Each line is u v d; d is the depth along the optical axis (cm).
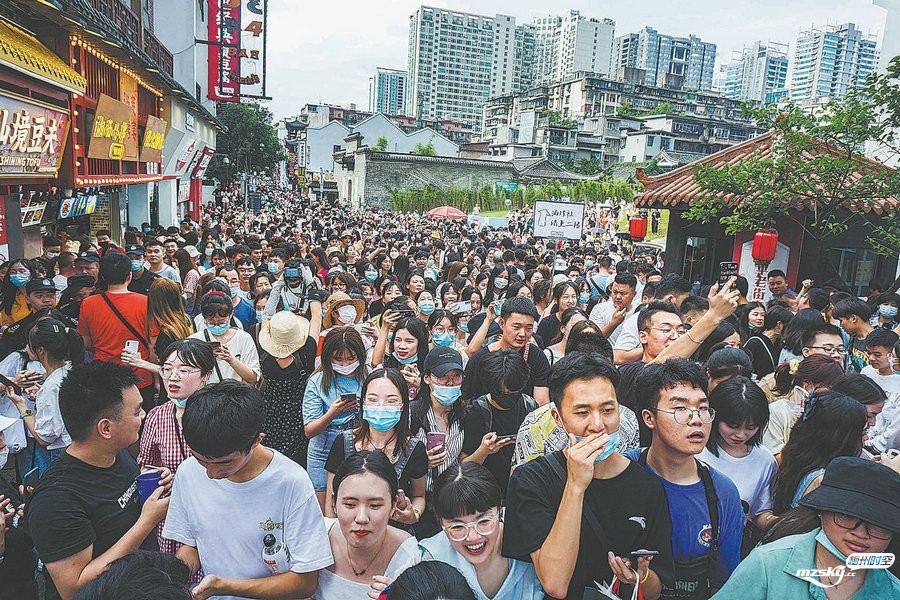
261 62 2277
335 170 6500
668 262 1245
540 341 598
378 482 248
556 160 7256
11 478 527
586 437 230
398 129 6894
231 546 248
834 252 1087
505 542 242
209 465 234
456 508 242
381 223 3195
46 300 536
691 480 261
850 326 588
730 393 313
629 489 240
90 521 251
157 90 1557
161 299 512
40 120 756
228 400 231
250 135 4184
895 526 191
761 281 830
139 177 1423
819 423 296
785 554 214
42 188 891
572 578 237
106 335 512
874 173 891
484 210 4872
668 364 260
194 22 2319
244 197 3753
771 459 327
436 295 866
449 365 391
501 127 8969
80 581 241
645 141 7175
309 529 253
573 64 16638
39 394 409
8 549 259
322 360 437
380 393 346
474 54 17800
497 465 367
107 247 1074
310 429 419
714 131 7619
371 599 239
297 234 1639
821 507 201
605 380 240
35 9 723
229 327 507
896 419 393
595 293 995
